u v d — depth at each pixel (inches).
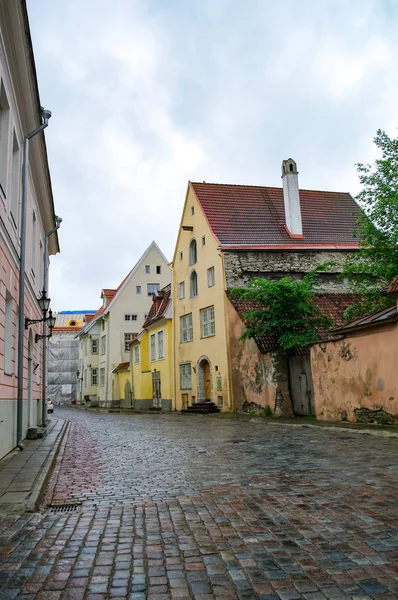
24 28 414.3
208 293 1143.0
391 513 216.2
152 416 1103.0
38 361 818.8
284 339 800.9
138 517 223.8
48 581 151.3
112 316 1878.7
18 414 479.2
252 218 1222.9
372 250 761.6
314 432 568.7
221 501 249.9
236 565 161.9
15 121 485.1
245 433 595.8
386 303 764.6
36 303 741.9
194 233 1243.2
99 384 2039.9
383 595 137.4
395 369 542.6
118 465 376.5
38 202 756.6
